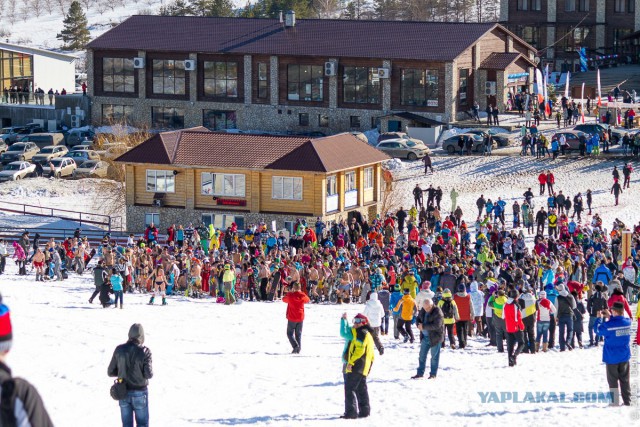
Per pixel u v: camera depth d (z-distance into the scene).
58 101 112.81
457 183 81.50
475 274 43.59
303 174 66.38
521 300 31.62
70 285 52.28
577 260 45.56
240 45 105.69
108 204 77.69
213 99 107.62
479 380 26.50
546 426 19.98
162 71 108.88
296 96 104.56
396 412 22.72
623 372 21.91
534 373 27.34
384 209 73.88
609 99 106.31
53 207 78.81
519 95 102.12
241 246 55.03
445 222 61.28
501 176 82.69
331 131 103.38
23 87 124.00
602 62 131.00
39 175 90.44
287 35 105.81
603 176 80.69
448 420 21.33
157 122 110.06
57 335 36.06
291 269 48.41
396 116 98.69
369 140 98.75
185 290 50.69
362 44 101.81
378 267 45.25
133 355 19.69
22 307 43.19
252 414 23.59
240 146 68.62
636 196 75.19
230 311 43.81
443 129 97.56
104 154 92.19
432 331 27.02
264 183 67.69
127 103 110.38
